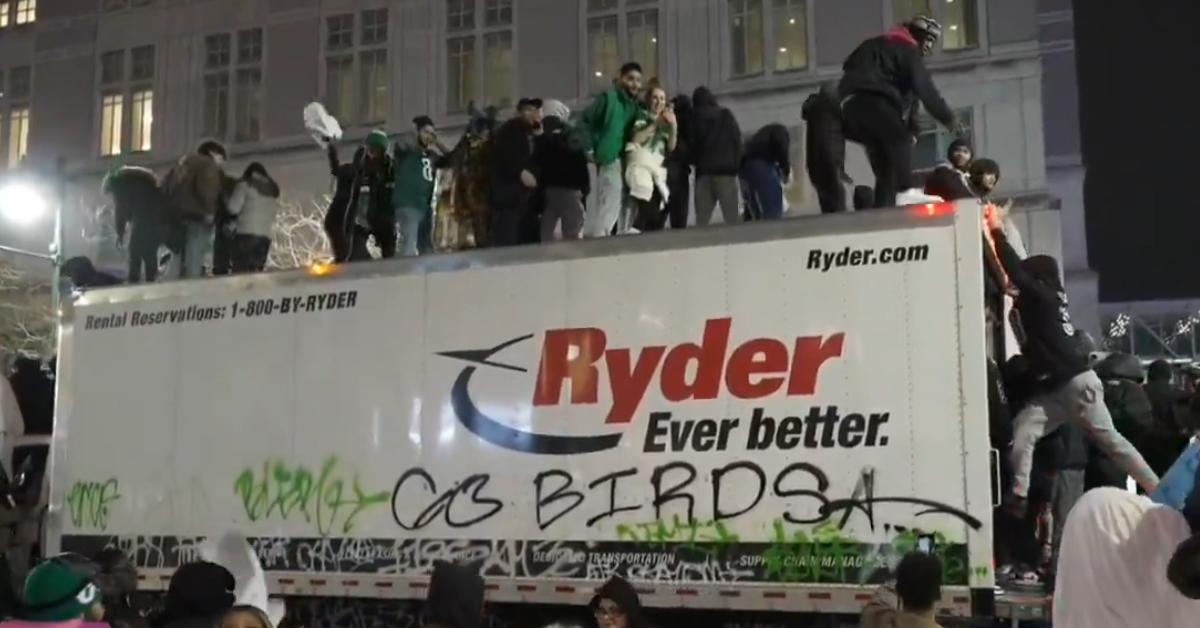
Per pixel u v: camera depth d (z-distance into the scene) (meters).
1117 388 8.00
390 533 7.36
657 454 6.59
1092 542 3.37
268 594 7.70
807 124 8.32
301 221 24.52
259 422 7.99
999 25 21.23
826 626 6.36
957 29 21.66
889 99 7.77
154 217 11.23
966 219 6.02
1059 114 21.39
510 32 24.89
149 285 8.70
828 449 6.16
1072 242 21.20
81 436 8.78
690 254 6.68
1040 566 6.82
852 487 6.07
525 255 7.19
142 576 8.27
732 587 6.29
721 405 6.46
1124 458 6.57
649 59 23.70
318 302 7.91
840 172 8.10
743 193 9.32
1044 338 6.71
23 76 29.44
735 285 6.54
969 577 5.74
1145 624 3.25
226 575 4.79
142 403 8.55
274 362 8.01
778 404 6.31
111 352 8.77
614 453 6.72
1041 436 6.82
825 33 22.23
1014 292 6.83
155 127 27.80
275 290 8.10
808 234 6.38
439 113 25.22
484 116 10.14
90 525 8.60
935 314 6.02
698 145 9.33
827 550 6.07
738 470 6.36
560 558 6.79
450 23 25.42
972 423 5.86
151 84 28.02
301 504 7.71
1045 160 21.23
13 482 9.58
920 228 6.12
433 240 11.16
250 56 27.11
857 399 6.12
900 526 5.93
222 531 7.99
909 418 5.99
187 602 4.62
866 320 6.18
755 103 22.56
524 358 7.09
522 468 6.99
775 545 6.21
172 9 27.88
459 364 7.31
